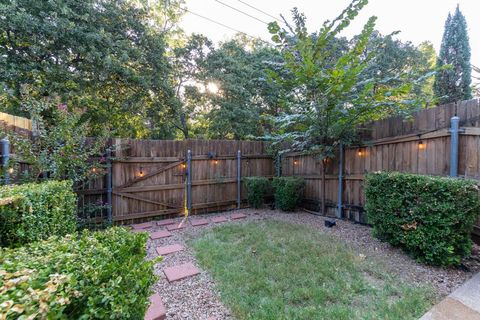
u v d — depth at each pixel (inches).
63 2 226.8
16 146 127.3
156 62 320.5
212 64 414.0
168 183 215.0
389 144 159.9
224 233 160.2
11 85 214.2
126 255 55.0
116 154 191.6
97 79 266.7
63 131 142.7
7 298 33.7
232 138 437.1
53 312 33.4
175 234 165.6
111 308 37.9
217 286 93.7
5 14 198.2
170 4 405.1
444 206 99.8
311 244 134.6
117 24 283.9
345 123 169.6
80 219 166.4
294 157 249.9
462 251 102.9
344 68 164.6
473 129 116.0
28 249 55.0
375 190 130.4
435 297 82.9
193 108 462.3
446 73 326.0
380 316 73.2
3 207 76.9
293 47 167.6
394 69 383.2
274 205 247.4
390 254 120.0
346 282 93.9
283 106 197.9
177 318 75.6
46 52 234.1
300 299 83.5
